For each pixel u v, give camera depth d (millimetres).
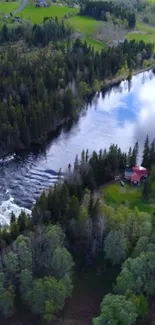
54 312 83688
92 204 102062
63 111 168250
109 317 76750
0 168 140500
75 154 149750
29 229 96062
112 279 92250
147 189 115000
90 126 169375
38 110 154625
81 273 94062
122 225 94312
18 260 86812
